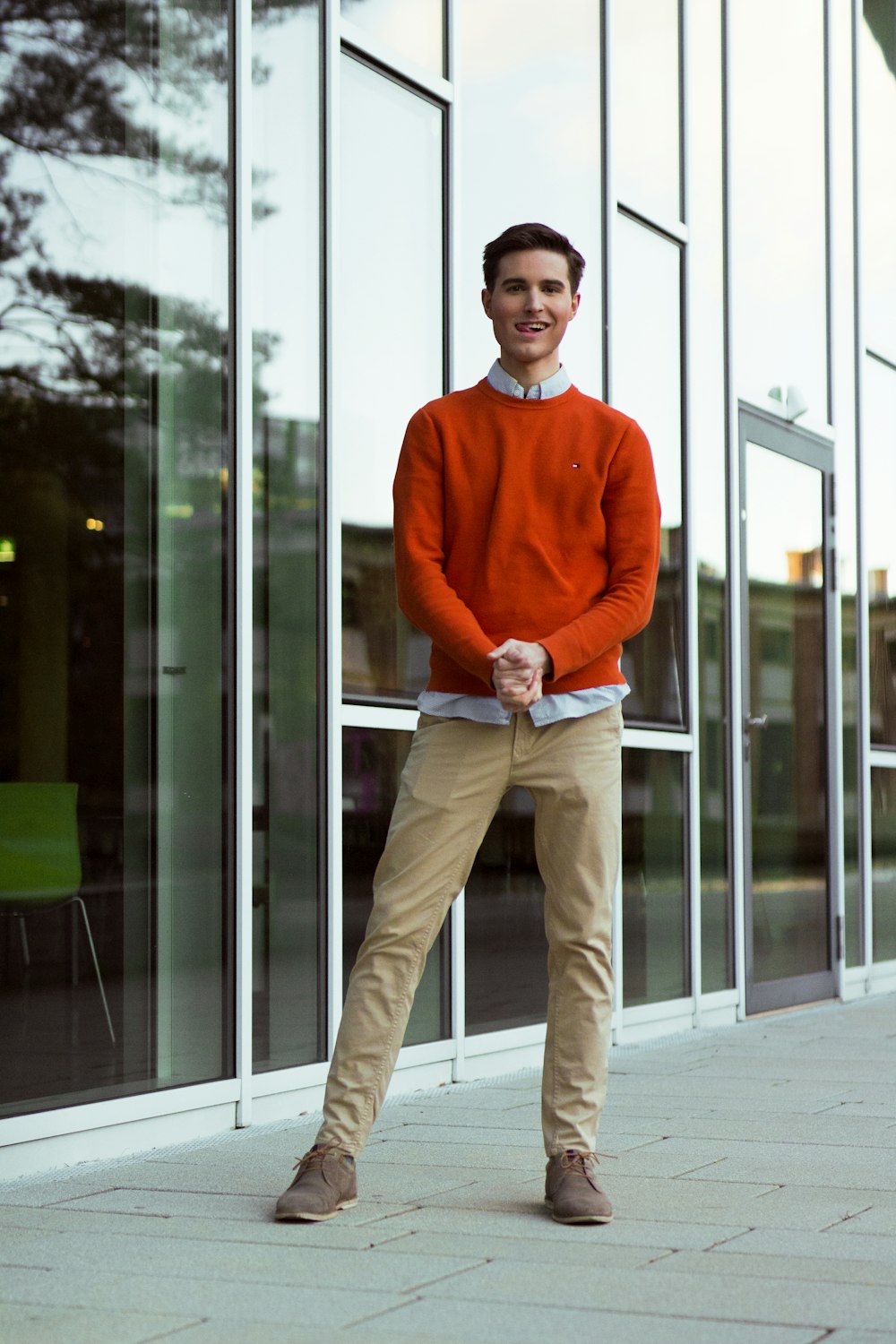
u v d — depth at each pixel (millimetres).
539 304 3180
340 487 4664
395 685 4883
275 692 4359
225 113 4289
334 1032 4480
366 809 4707
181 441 4113
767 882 7027
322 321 4605
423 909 3197
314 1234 2969
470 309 5340
